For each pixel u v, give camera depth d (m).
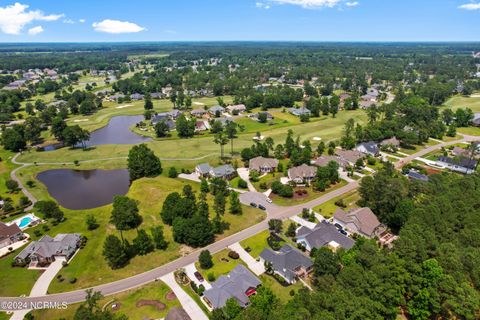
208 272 66.81
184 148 144.12
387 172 99.25
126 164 129.62
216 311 51.84
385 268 54.84
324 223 79.19
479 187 85.56
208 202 95.56
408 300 56.12
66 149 148.12
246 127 177.12
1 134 160.12
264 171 117.00
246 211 90.69
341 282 54.00
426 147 142.75
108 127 189.12
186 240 75.50
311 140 152.62
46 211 85.69
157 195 99.00
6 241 77.00
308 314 46.38
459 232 68.81
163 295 60.88
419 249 58.16
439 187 86.62
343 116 197.25
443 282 51.31
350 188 103.75
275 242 75.56
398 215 77.81
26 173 120.44
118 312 56.88
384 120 155.88
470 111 174.25
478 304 48.59
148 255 72.81
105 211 92.56
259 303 51.34
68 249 72.12
